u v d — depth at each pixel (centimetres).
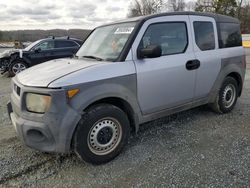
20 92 294
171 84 369
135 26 345
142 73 333
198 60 401
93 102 296
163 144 362
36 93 278
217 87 448
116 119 317
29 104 285
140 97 338
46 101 273
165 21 370
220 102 465
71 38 1101
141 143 367
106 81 302
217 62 435
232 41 477
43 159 326
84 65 316
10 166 310
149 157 327
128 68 322
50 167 308
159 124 438
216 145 354
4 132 416
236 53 477
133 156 331
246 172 286
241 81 500
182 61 378
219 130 407
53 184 276
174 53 377
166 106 375
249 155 324
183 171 292
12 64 1000
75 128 287
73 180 283
